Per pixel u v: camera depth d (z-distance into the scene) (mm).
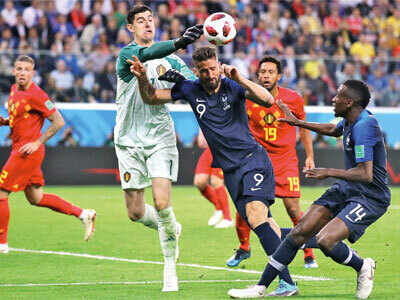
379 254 30016
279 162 27922
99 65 65188
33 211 47938
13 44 70938
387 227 39500
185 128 66375
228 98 20688
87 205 49938
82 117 64750
